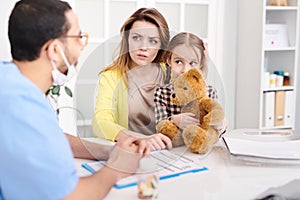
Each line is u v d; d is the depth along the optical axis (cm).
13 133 96
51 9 109
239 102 343
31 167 96
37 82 114
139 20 122
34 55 110
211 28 333
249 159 140
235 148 149
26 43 108
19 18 107
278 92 320
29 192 98
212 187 120
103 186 112
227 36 339
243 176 130
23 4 110
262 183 123
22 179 97
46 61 112
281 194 106
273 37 321
